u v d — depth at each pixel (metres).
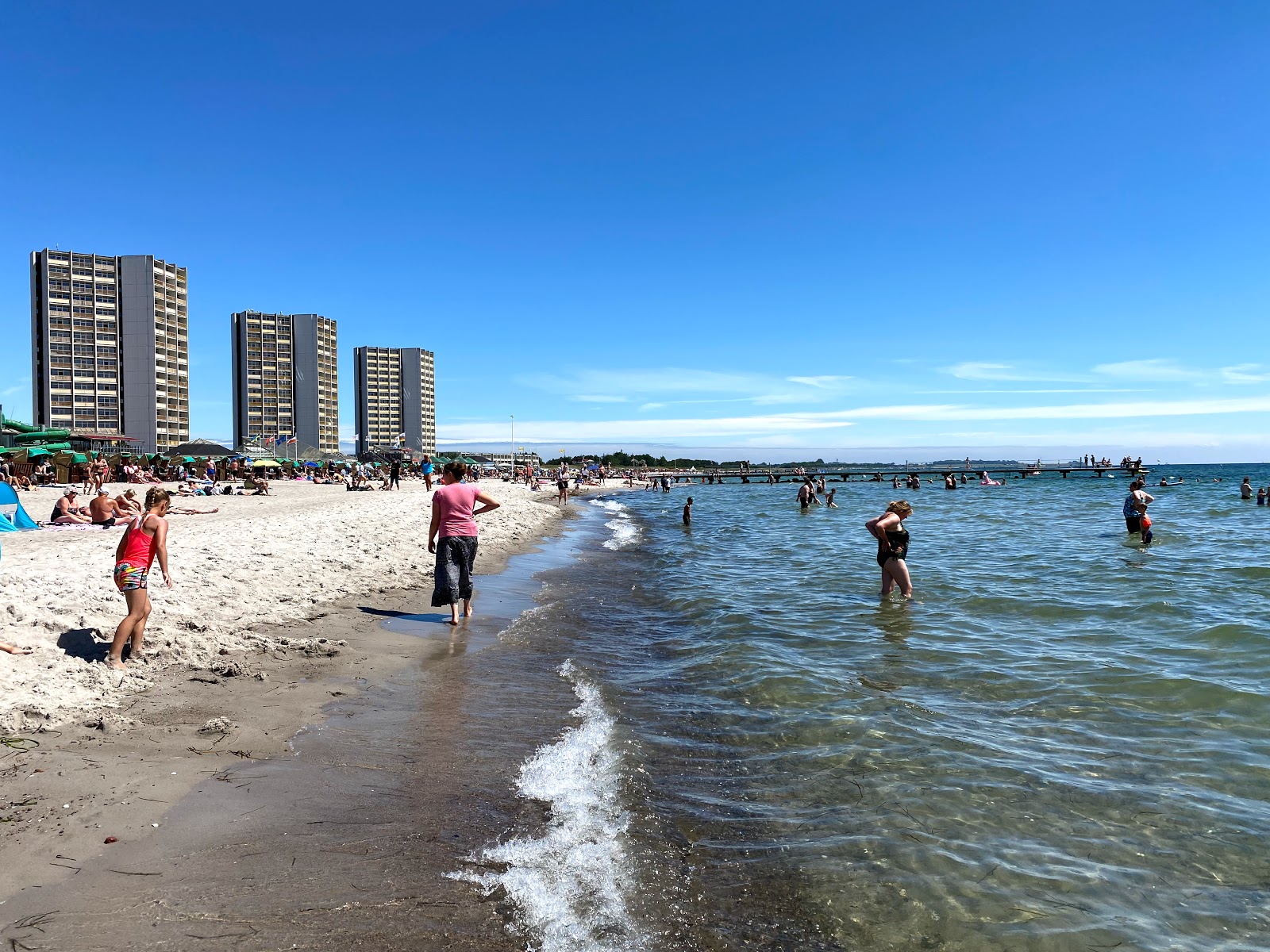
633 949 2.92
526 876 3.43
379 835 3.77
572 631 9.13
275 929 2.93
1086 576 13.19
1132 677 6.79
